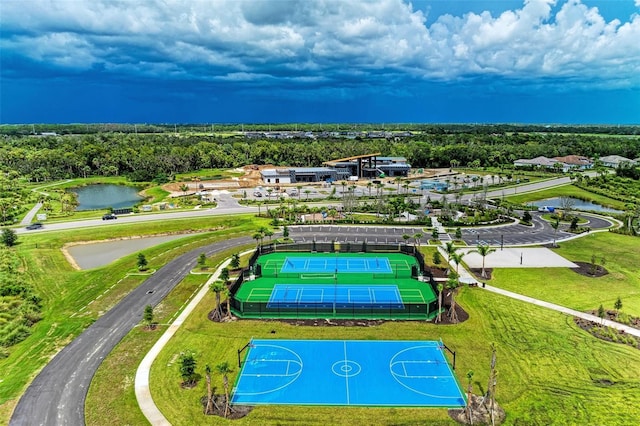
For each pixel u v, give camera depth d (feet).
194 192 649.61
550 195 615.16
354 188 633.20
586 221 461.37
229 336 213.87
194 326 224.33
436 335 213.66
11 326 222.07
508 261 324.80
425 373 183.01
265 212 501.15
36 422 155.63
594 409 160.04
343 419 156.56
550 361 190.90
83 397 169.17
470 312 238.89
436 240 384.27
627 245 364.79
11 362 194.49
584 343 205.87
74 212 517.96
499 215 479.82
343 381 177.88
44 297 266.98
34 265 322.34
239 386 174.91
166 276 298.56
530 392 169.78
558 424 152.76
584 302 252.01
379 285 280.92
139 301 257.55
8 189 647.97
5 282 277.85
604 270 302.86
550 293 264.72
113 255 364.79
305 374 182.60
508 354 196.44
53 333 220.02
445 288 273.95
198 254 347.77
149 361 193.06
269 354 197.67
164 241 408.46
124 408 162.61
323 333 216.13
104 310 246.06
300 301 255.09
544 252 347.56
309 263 323.78
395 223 443.32
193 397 168.76
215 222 456.86
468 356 195.21
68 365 190.90
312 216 478.18
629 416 156.46
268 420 156.35
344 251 349.61
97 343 209.56
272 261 328.08
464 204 533.14
